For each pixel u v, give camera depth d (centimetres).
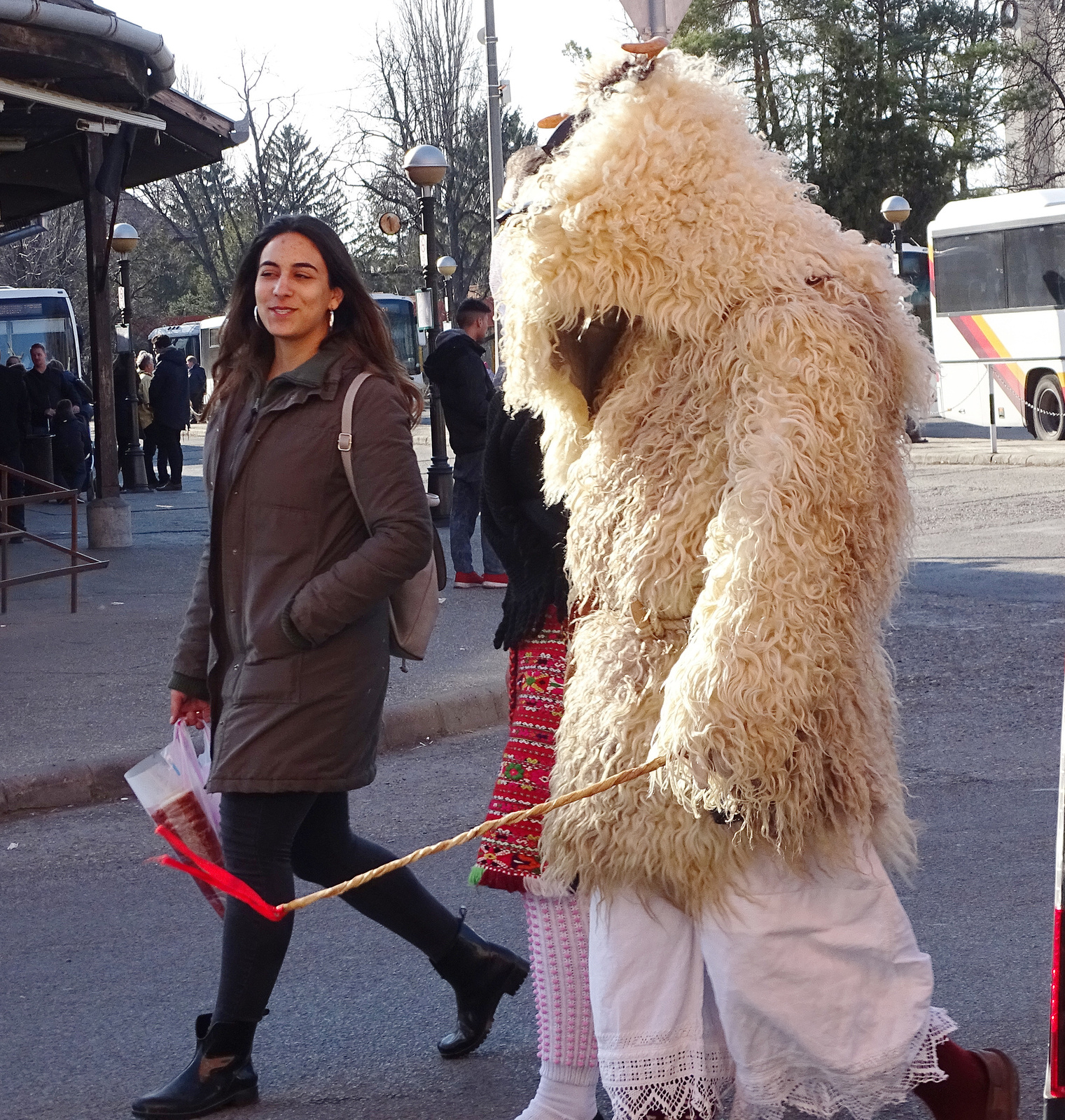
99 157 1381
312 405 329
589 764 259
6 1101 349
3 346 3081
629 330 259
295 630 319
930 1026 267
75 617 1021
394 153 6181
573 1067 288
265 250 336
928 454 2030
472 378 1077
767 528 229
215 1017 333
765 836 246
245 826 327
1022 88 4122
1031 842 512
